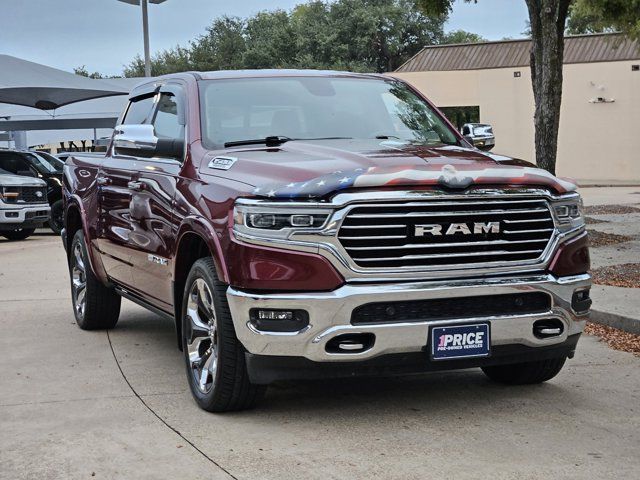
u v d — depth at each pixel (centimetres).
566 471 409
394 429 477
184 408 527
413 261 461
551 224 493
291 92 627
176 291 562
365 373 466
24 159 2106
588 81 3700
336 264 451
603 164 3716
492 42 4034
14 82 2186
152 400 548
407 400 538
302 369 462
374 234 455
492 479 398
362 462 423
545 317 487
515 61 3862
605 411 511
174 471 417
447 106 3984
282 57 6319
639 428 477
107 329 800
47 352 700
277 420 497
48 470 423
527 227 487
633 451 438
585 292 510
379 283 455
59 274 1236
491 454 434
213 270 495
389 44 6378
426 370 474
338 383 581
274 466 420
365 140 580
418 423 488
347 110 621
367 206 452
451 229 466
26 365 654
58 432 484
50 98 2338
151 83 721
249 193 470
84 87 2258
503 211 478
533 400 537
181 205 543
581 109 3731
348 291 448
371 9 6328
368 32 6206
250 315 462
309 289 452
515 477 401
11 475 417
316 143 565
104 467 425
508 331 477
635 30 1814
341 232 452
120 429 487
